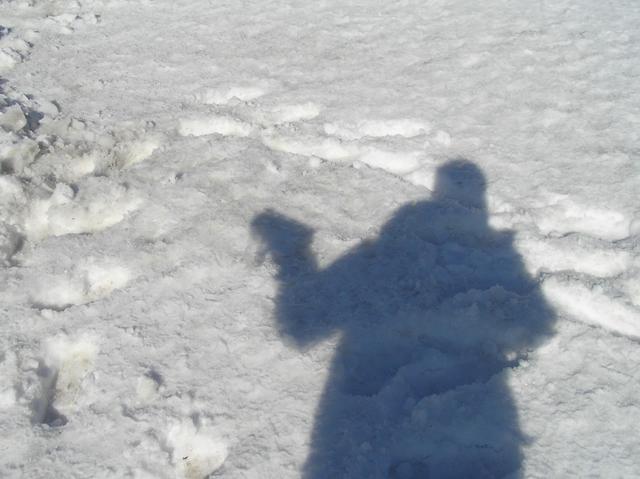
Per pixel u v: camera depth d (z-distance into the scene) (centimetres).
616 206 261
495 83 345
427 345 218
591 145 296
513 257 245
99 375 205
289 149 306
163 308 225
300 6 450
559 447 184
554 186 273
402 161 295
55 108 328
